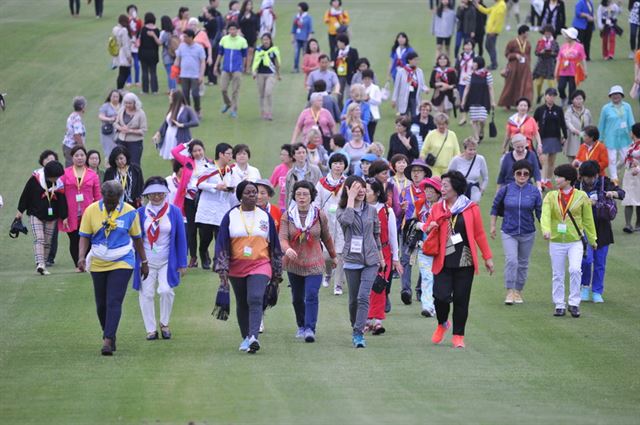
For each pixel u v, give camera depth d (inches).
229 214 1380.4
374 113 2728.8
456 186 1429.6
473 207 1435.8
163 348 1437.0
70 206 2031.3
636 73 2881.4
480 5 3838.6
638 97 3348.9
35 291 1882.4
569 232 1697.8
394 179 1838.1
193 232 2070.6
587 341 1514.5
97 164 2070.6
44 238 2073.1
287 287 1964.8
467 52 3277.6
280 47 4387.3
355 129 2174.0
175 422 1023.6
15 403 1122.7
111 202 1380.4
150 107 3452.3
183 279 1977.1
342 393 1158.3
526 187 1800.0
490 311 1743.4
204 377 1240.2
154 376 1248.8
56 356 1384.1
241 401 1114.1
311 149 2146.9
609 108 2623.0
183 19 3668.8
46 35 4490.7
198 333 1555.1
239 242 1378.0
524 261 1807.3
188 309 1740.9
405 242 1764.3
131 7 3762.3
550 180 2694.4
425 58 4084.6
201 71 3287.4
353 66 3230.8
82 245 1398.9
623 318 1689.2
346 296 1865.2
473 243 1424.7
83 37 4483.3
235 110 3321.9
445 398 1141.1
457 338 1454.2
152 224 1471.5
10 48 4215.1
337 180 1834.4
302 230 1450.5
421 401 1122.7
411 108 3110.2
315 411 1064.2
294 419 1025.5
